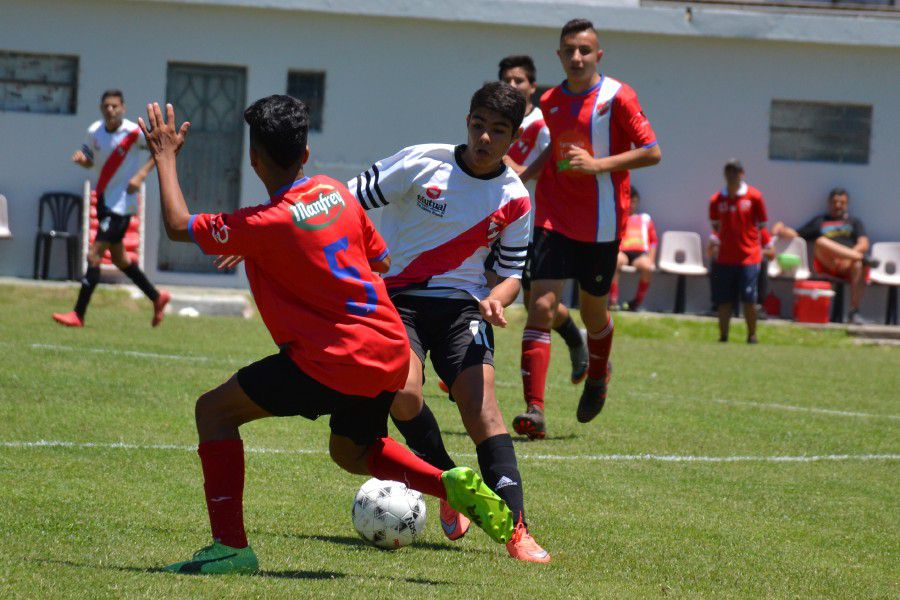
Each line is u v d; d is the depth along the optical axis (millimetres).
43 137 46219
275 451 17516
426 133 48250
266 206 10516
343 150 47875
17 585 9648
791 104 50188
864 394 29016
